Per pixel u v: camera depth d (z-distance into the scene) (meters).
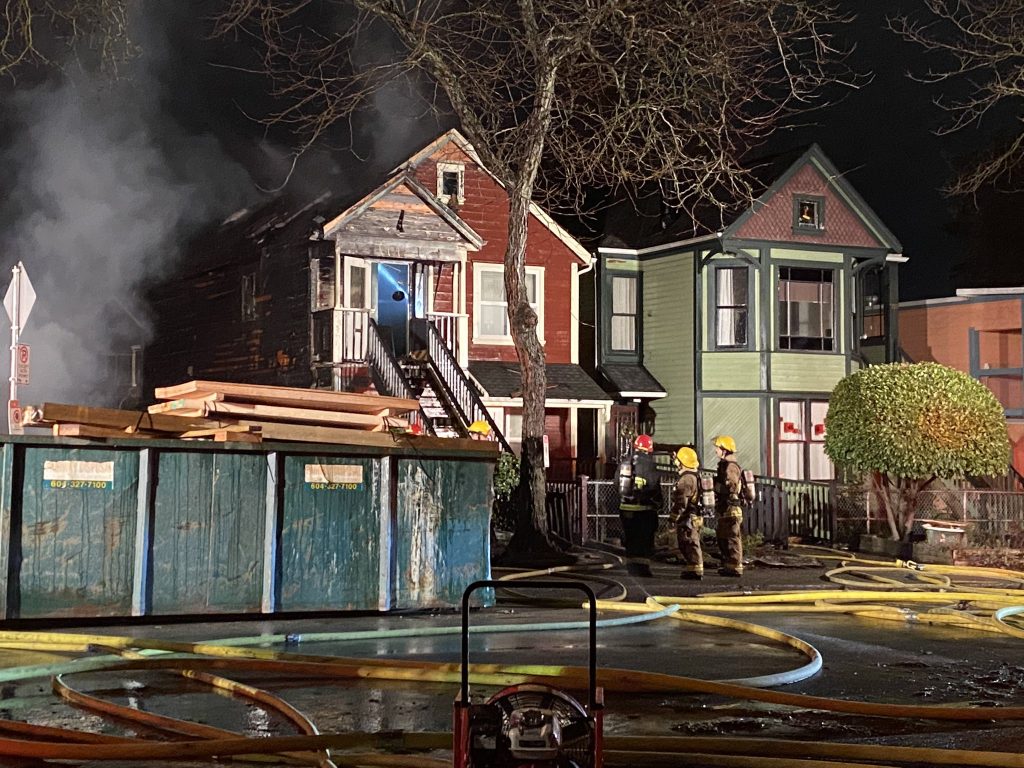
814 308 30.19
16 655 8.95
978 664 9.27
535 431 18.58
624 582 15.12
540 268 29.45
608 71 20.38
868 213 30.59
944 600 13.41
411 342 27.42
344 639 9.91
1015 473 26.88
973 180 25.47
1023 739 6.54
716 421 29.61
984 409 20.81
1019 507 20.77
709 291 29.80
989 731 6.76
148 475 10.62
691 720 6.99
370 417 11.83
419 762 5.70
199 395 11.26
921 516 22.52
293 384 26.94
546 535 18.36
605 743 6.04
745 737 6.55
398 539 11.67
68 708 7.05
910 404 20.59
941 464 20.30
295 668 8.27
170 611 10.66
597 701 4.46
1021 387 30.02
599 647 9.80
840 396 21.88
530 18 18.77
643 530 18.38
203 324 31.39
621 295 31.53
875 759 5.91
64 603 10.24
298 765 5.87
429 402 25.77
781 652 9.68
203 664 8.29
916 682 8.38
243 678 8.18
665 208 31.28
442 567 11.88
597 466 28.48
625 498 19.03
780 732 6.70
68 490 10.34
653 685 7.62
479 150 19.27
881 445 20.59
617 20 19.27
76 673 8.23
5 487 10.10
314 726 6.55
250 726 6.65
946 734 6.67
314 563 11.27
